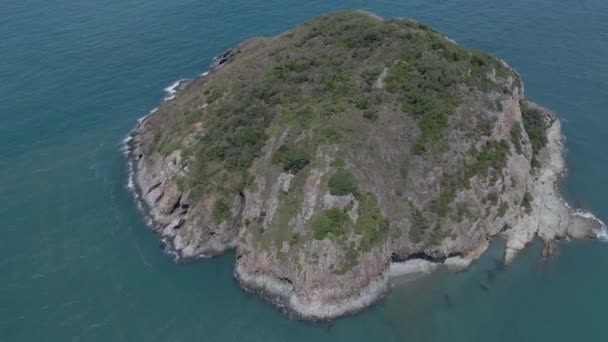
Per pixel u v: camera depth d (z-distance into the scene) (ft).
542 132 385.09
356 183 289.94
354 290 270.05
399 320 265.54
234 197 314.14
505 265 296.10
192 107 378.94
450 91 329.72
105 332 258.98
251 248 289.53
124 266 295.89
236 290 281.74
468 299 276.82
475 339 257.96
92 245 309.22
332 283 268.62
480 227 299.38
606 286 286.46
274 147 316.81
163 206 322.96
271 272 279.69
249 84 370.94
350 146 301.84
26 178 359.66
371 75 340.59
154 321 264.93
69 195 345.92
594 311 272.51
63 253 304.09
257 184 305.53
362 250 275.59
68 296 278.05
